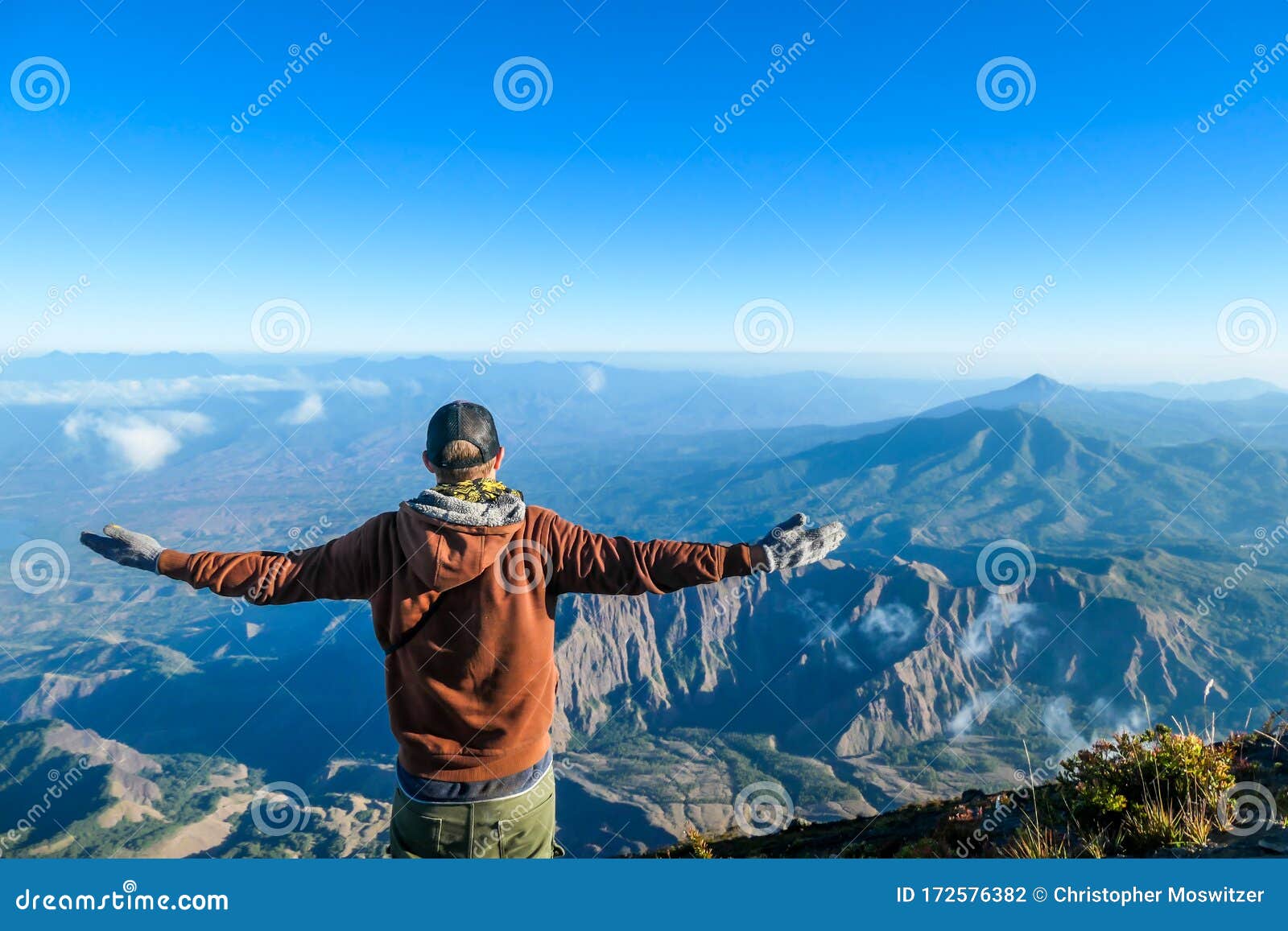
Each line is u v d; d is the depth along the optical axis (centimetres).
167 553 371
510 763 395
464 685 384
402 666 395
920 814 1395
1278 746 915
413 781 397
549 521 400
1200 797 748
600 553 376
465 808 390
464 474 402
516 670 386
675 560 362
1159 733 842
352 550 389
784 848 1432
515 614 380
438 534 375
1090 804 802
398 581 384
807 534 366
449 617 382
